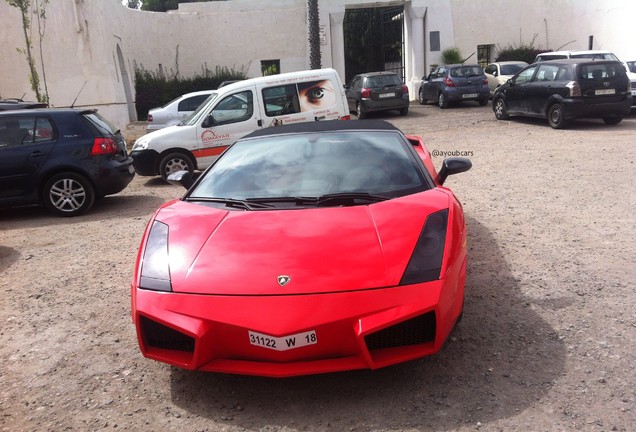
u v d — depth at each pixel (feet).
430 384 9.86
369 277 9.33
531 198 23.49
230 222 11.12
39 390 10.61
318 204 11.61
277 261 9.76
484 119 56.08
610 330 11.37
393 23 97.19
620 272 14.53
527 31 89.10
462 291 10.41
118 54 68.69
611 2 88.17
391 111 70.69
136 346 12.19
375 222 10.60
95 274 17.49
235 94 32.78
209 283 9.62
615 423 8.39
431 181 12.60
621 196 22.75
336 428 8.82
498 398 9.29
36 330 13.46
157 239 11.03
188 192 13.19
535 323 11.93
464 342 11.28
